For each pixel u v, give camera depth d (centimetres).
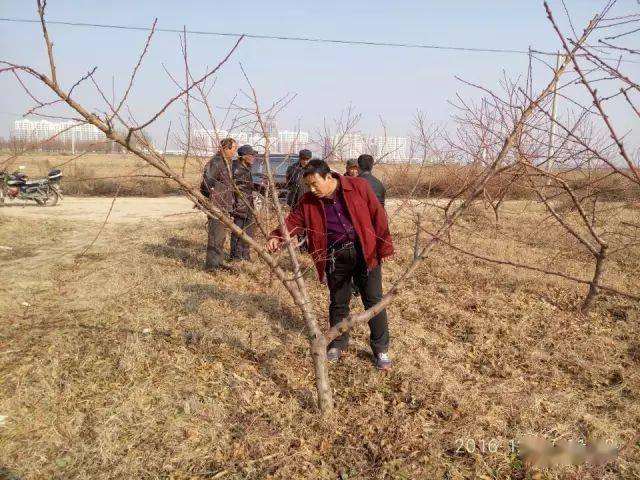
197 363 355
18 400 297
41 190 1391
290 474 250
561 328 452
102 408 294
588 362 384
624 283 589
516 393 329
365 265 339
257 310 463
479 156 317
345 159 558
